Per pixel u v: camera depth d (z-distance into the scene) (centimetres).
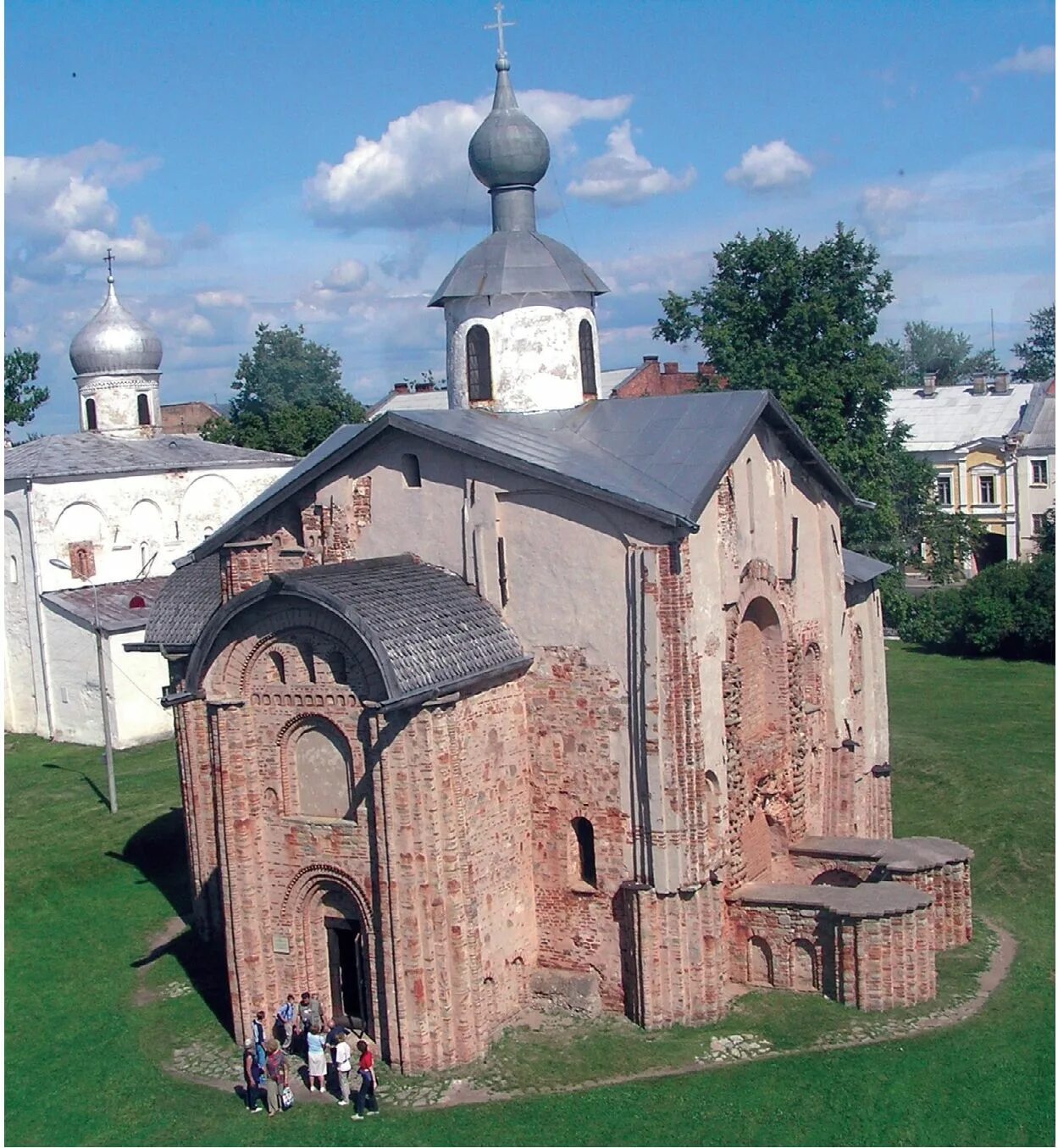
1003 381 9388
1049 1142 2216
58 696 5519
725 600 2905
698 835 2673
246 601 2581
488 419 3130
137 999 2962
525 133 3325
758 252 6003
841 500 3509
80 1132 2420
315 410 8200
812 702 3416
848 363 5991
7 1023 2864
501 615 2809
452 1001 2534
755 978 2866
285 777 2666
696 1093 2414
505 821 2744
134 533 5975
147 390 6612
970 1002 2730
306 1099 2483
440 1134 2333
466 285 3256
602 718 2728
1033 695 5719
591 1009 2753
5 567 5681
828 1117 2323
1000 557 8744
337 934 2708
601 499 2670
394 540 2936
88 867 3822
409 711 2473
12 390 9506
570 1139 2295
